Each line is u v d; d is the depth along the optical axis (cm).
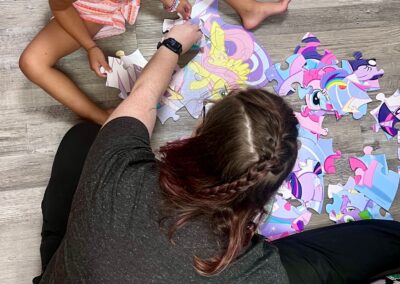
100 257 71
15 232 117
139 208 71
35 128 120
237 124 67
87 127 112
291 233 123
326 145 127
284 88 127
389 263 111
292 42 129
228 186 66
